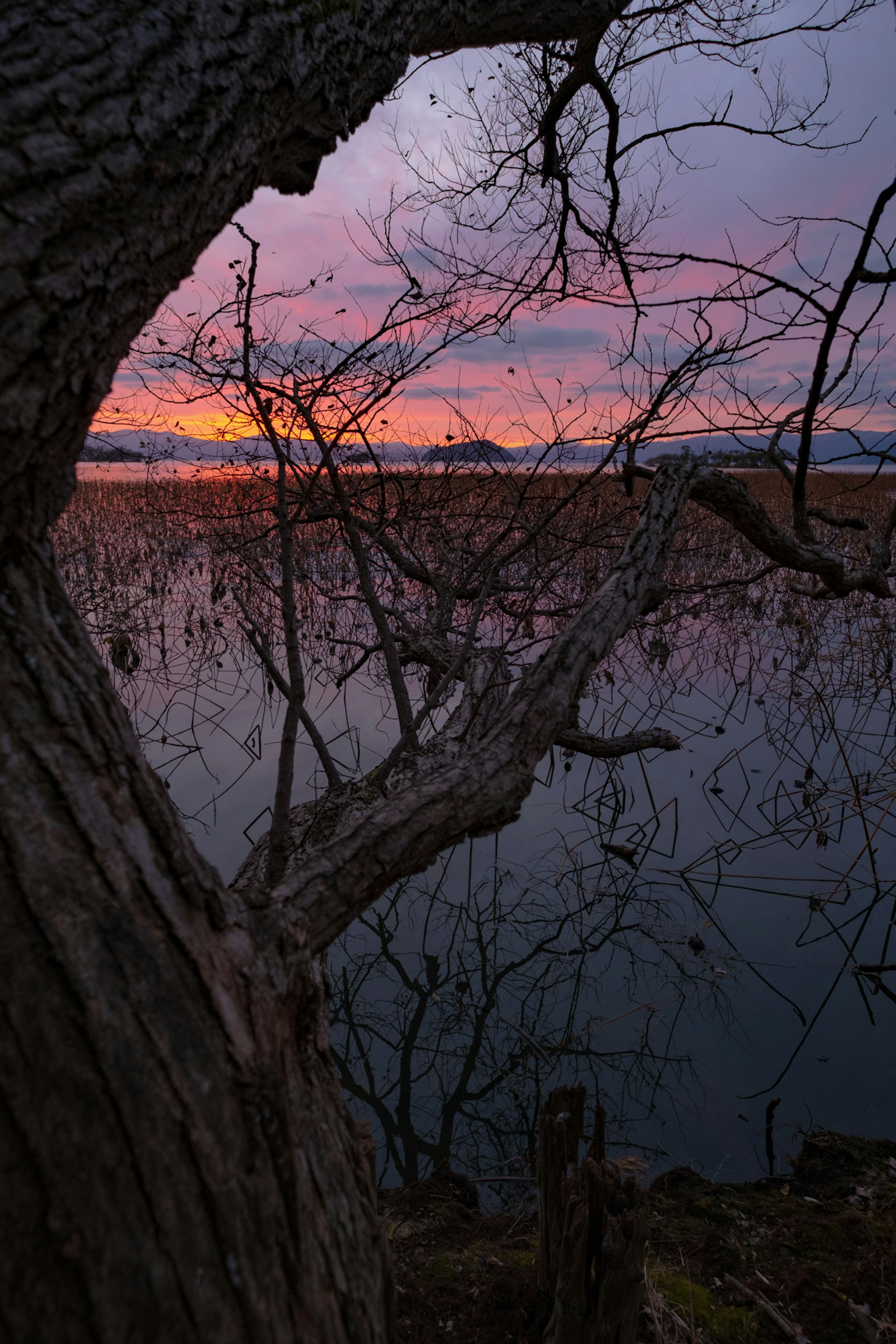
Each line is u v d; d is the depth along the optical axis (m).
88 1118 0.72
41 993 0.74
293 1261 0.81
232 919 0.96
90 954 0.78
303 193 1.44
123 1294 0.68
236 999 0.89
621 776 5.25
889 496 9.86
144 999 0.79
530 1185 2.54
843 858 4.30
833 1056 3.01
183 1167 0.75
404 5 1.50
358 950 3.81
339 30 1.29
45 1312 0.66
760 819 4.67
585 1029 3.24
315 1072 1.05
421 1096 3.00
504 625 7.02
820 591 3.51
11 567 0.89
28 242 0.83
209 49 1.04
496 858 4.47
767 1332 1.86
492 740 1.39
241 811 4.49
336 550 7.95
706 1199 2.33
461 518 5.69
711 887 4.11
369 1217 0.99
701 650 7.62
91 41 0.93
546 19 1.93
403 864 1.19
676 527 2.14
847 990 3.37
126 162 0.92
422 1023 3.38
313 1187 0.90
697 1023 3.22
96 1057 0.74
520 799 1.33
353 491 3.47
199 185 1.04
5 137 0.83
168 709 5.93
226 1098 0.82
